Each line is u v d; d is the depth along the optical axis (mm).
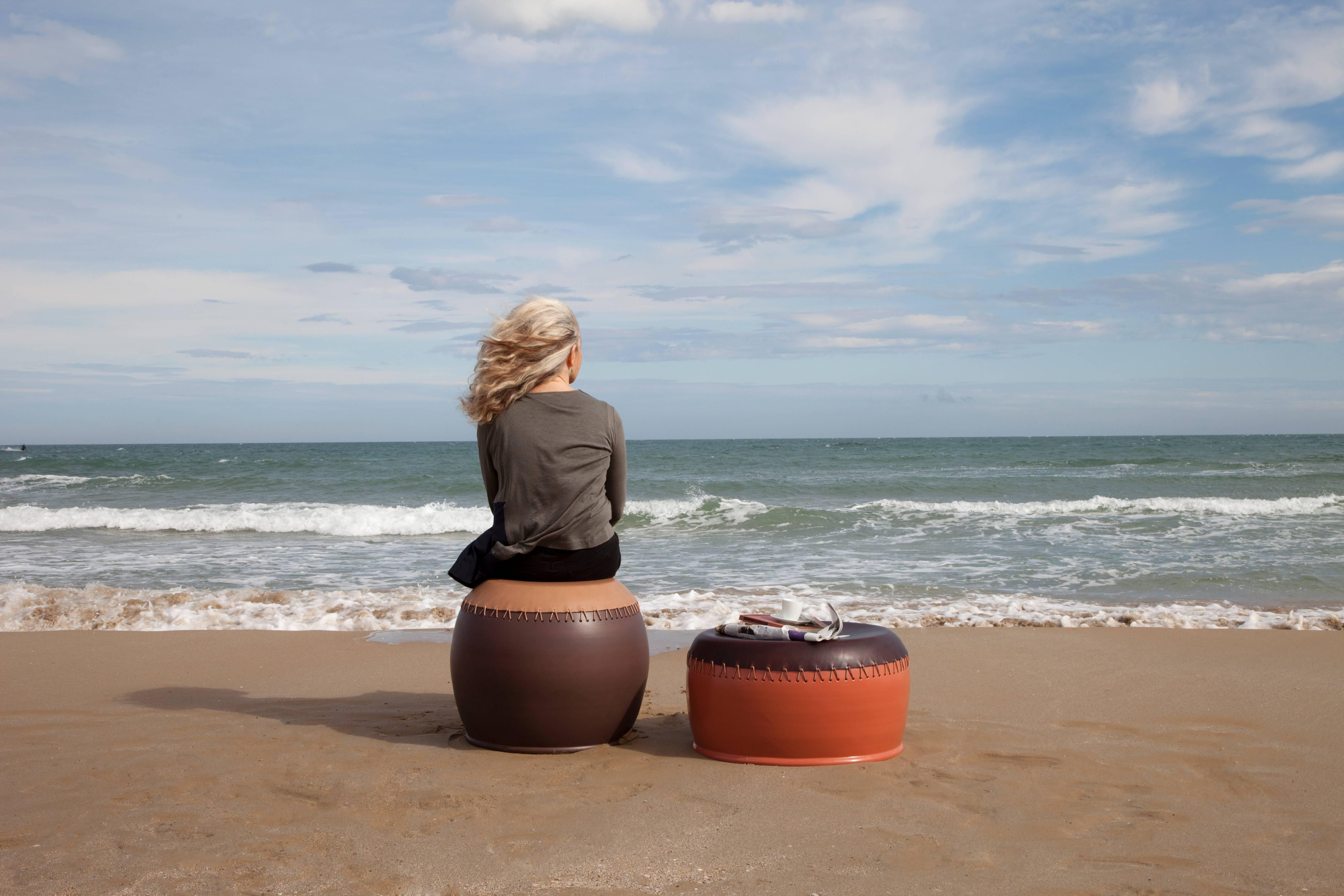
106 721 3902
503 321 3455
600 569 3428
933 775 3125
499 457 3387
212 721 3914
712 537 14164
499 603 3330
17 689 4688
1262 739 3689
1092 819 2697
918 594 8750
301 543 13906
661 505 17375
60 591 8219
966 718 4039
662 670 5324
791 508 16812
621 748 3461
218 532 15758
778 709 3162
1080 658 5516
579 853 2396
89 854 2348
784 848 2443
